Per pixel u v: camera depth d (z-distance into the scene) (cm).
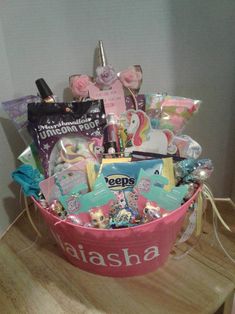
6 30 62
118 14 59
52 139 56
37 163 58
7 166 68
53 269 60
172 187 50
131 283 56
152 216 48
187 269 58
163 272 57
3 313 53
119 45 62
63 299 54
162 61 63
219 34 60
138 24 60
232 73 63
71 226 48
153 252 53
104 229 47
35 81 63
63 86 67
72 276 58
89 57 64
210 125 69
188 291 54
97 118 56
